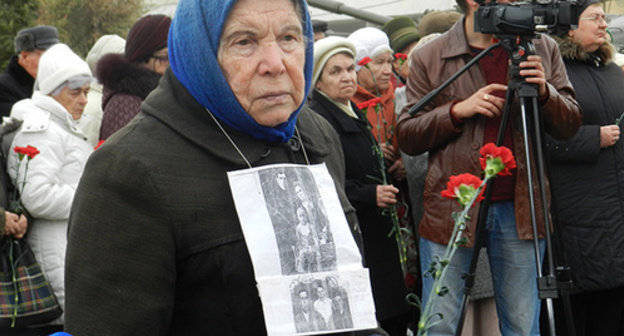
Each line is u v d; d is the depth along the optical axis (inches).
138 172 62.7
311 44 70.6
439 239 137.2
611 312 166.6
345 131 147.0
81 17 661.9
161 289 62.7
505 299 137.6
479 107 131.5
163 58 164.2
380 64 171.9
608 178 159.2
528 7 118.6
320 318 63.5
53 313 138.1
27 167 135.9
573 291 158.6
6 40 498.3
